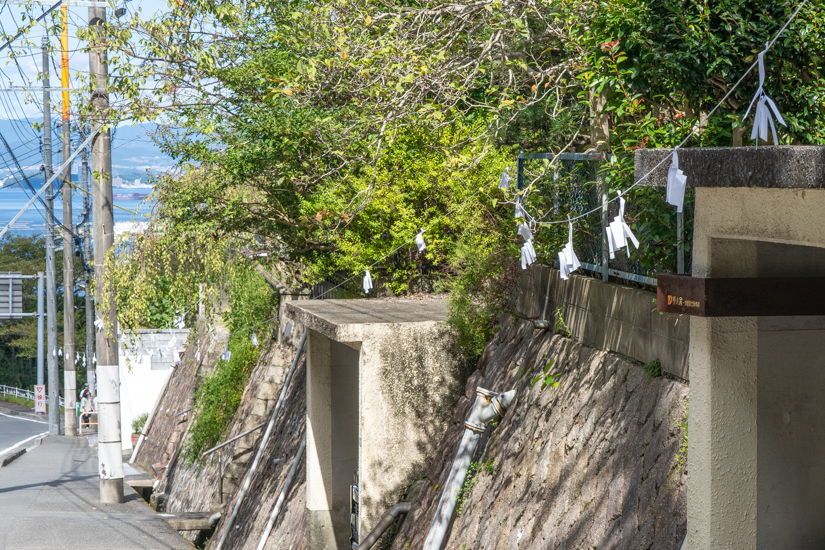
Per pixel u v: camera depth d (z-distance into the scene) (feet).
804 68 16.11
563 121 31.40
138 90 38.45
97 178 47.93
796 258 13.42
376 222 37.76
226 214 42.75
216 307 67.56
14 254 198.29
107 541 40.32
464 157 29.48
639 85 17.40
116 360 50.83
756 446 13.50
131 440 94.48
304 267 47.88
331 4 28.09
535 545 19.42
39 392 127.44
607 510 17.20
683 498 15.02
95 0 40.32
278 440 51.49
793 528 14.37
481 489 24.17
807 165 10.21
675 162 11.19
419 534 26.99
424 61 26.50
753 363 13.48
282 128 37.37
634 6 17.04
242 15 39.96
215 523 53.31
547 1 25.80
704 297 12.94
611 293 20.71
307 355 37.01
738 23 15.87
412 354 30.32
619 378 19.30
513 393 24.80
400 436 30.09
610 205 21.39
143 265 45.57
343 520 36.65
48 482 59.00
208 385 66.44
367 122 29.91
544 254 25.18
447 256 35.99
